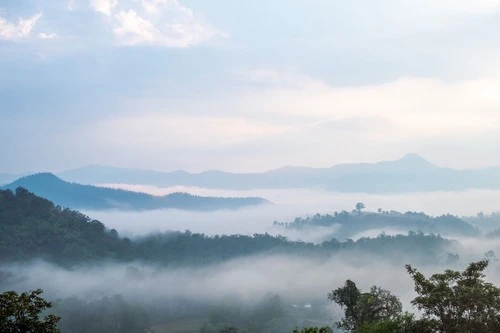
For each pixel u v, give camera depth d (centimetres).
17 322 2514
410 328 3372
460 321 3183
